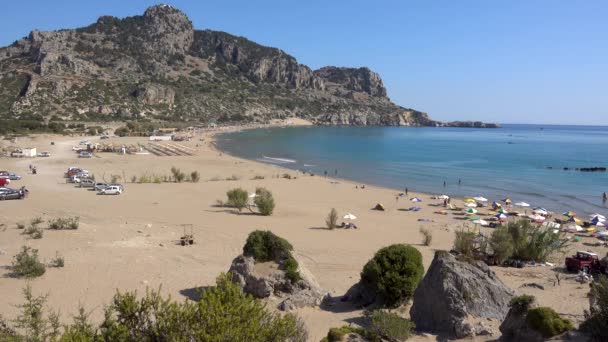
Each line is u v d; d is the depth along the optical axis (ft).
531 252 94.68
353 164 320.29
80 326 35.94
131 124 530.27
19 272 68.23
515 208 175.22
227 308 31.32
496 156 393.50
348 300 61.82
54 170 228.43
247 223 122.72
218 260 83.15
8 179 180.04
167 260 80.89
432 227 131.75
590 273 84.02
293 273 61.72
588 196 206.59
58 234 95.40
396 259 59.72
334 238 110.01
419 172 282.97
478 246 96.68
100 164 261.03
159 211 134.10
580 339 39.42
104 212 127.95
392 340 45.47
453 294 49.67
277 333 32.35
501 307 50.34
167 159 297.53
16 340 40.27
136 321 33.42
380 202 175.73
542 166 321.93
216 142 477.77
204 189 184.14
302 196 181.98
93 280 67.36
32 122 457.68
